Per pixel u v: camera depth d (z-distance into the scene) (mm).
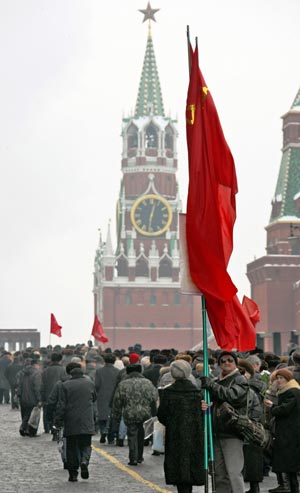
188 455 14578
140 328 197750
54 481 20359
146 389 23219
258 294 161375
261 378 20656
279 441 17266
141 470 22406
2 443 29156
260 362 21516
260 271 158875
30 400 31484
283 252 175125
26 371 31719
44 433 32875
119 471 22203
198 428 14688
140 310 198250
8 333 119125
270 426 17484
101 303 198875
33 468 22719
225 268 14234
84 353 39812
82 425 20156
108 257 198875
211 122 14469
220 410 13984
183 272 14500
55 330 58656
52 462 23969
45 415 32688
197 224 14266
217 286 14180
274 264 156500
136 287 198500
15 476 21219
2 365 54031
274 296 156375
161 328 198125
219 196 14523
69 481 20375
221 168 14469
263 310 158000
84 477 20344
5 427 36000
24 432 31875
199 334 199500
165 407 14750
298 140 178375
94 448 27594
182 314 199125
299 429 17266
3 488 19266
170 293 199125
